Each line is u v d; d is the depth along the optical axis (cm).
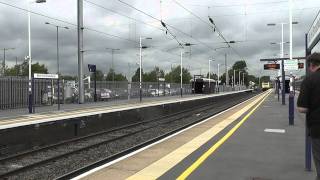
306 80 608
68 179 955
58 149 1611
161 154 1202
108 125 2312
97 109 3148
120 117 2477
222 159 1074
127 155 1198
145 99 5512
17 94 3409
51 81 3728
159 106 3212
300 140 1419
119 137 1903
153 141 1588
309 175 889
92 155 1432
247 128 1806
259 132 1653
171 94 7738
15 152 1526
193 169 957
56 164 1262
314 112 601
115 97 5419
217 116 2636
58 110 3073
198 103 4622
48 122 1741
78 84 4294
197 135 1611
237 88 13725
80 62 4256
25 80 3500
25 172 1141
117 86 5488
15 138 1529
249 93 11325
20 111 2991
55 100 4053
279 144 1328
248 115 2595
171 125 2558
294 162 1030
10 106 3325
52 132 1767
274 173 910
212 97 5484
